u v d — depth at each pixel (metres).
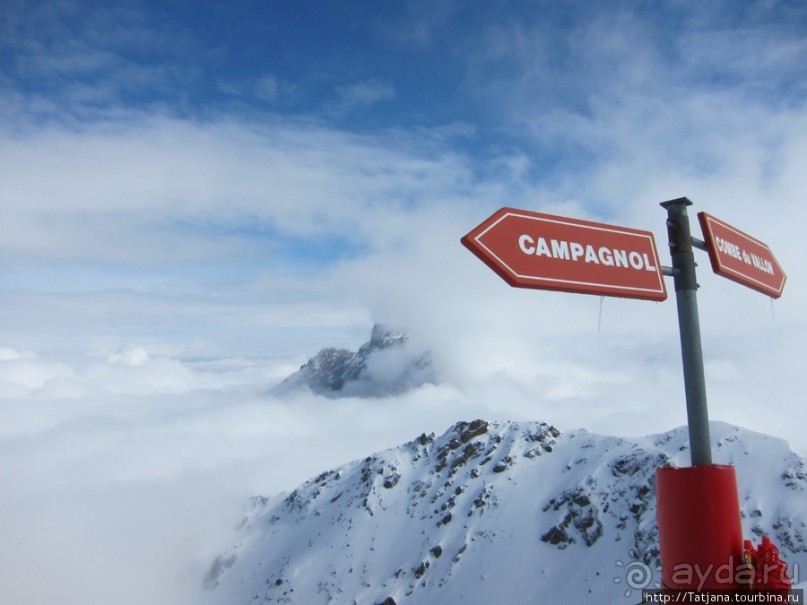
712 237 2.16
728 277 2.22
